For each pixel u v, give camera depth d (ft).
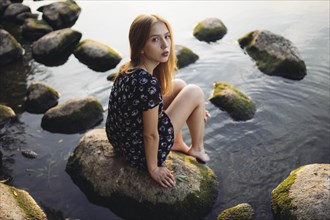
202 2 28.48
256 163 11.98
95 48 20.43
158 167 10.09
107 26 25.16
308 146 12.57
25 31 24.53
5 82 18.56
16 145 13.44
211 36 21.90
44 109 15.83
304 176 10.09
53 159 12.60
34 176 11.82
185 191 10.21
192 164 11.23
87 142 11.69
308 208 9.14
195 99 10.54
